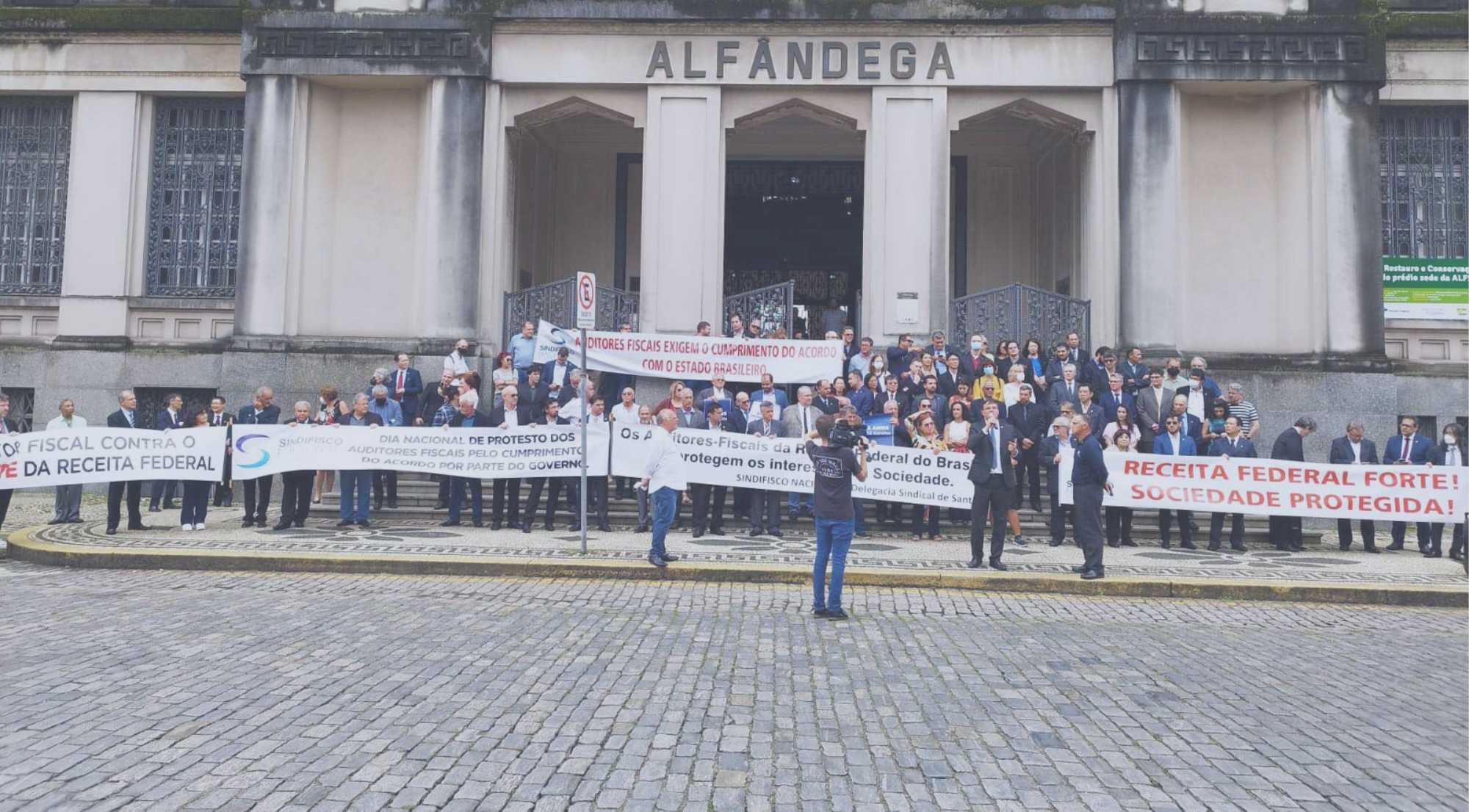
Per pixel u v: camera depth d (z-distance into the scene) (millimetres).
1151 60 18484
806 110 19641
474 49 19047
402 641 8250
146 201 20734
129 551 12203
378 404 16047
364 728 5988
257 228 19047
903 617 9844
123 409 14781
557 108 19719
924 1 18812
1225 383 18203
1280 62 18453
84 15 20578
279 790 5004
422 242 19266
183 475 14172
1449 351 19594
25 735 5742
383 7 19312
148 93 20703
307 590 10586
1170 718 6578
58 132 21109
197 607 9531
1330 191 18469
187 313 20516
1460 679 7828
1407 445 15297
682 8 18938
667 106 19125
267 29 19109
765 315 18875
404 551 12430
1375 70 18406
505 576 11719
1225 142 19250
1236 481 14305
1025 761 5688
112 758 5402
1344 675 7910
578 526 15125
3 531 14359
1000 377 16578
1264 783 5422
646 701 6676
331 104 19734
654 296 18859
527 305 19234
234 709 6297
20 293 20891
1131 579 11555
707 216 18938
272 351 18844
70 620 8836
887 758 5703
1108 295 18828
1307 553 14492
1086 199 19344
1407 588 11336
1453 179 19875
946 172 18859
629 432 14797
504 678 7156
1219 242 19125
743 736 6016
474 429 14750
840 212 23844
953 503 14500
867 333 18750
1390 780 5496
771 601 10500
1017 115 20016
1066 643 8828
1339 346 18281
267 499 15164
